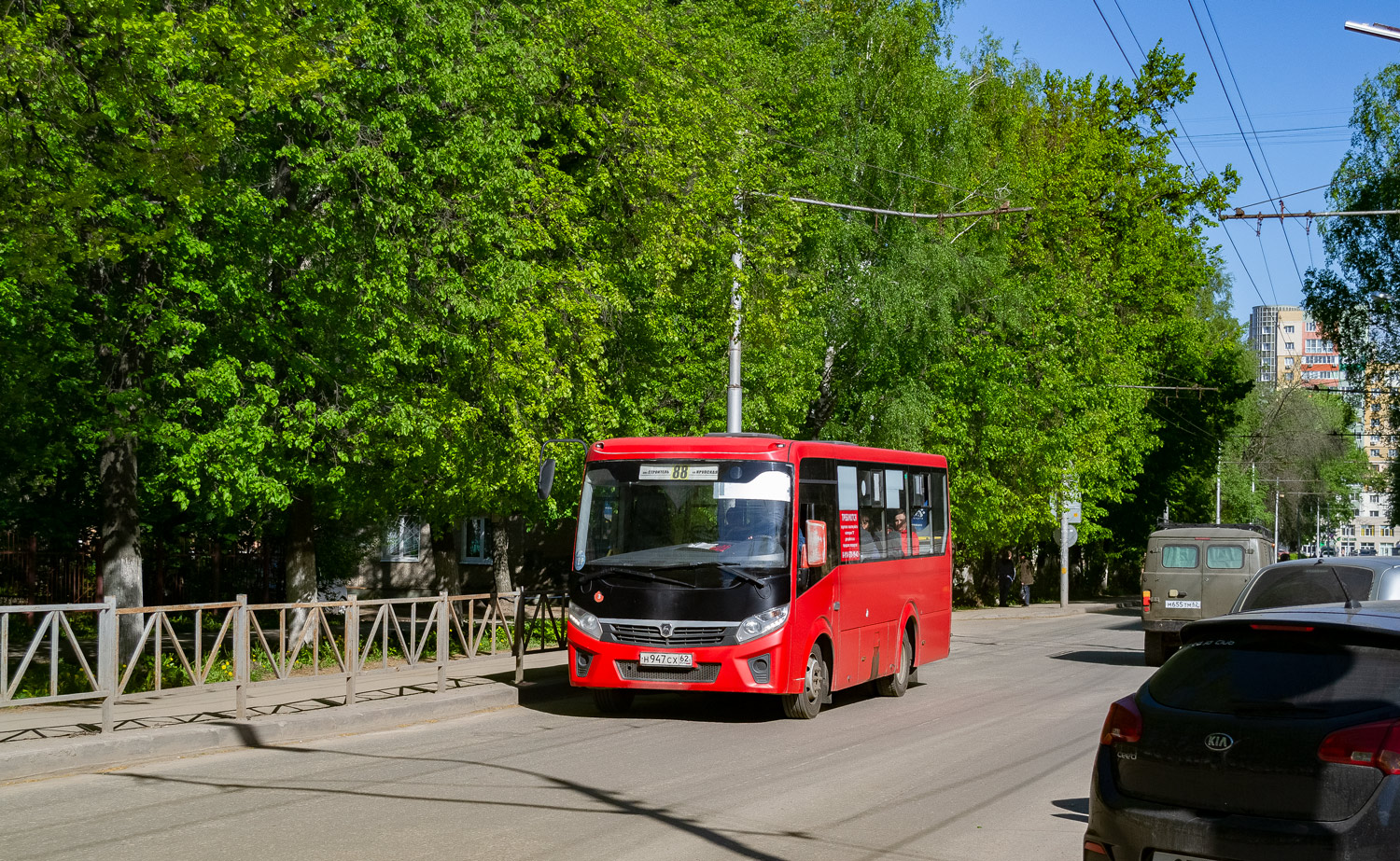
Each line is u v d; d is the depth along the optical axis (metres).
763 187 22.75
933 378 33.12
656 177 19.28
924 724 13.43
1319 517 101.19
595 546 14.02
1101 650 24.52
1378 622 5.57
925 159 30.00
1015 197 34.16
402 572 40.81
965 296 32.88
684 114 20.06
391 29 15.97
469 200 16.39
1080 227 38.12
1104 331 37.62
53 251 12.68
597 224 19.52
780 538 13.62
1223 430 56.38
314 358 16.50
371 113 16.08
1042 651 24.33
